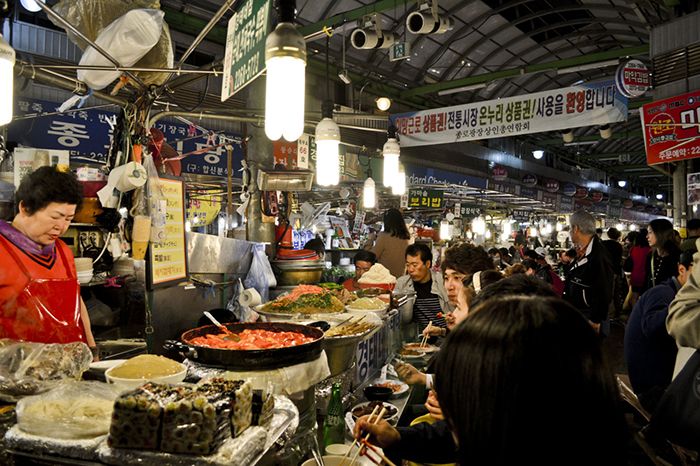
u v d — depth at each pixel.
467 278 2.45
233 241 4.07
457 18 10.19
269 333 2.34
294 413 1.58
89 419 1.28
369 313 3.08
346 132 9.88
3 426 1.41
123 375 1.61
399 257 5.80
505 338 0.65
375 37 7.12
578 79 14.53
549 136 19.55
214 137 6.90
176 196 3.28
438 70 12.41
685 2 8.36
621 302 9.18
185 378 1.82
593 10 10.82
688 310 2.01
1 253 2.08
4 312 2.04
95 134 6.53
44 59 6.68
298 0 8.63
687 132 7.38
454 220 17.11
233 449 1.19
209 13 8.31
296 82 1.92
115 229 2.97
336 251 10.91
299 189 4.98
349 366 2.55
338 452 2.02
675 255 4.82
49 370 1.63
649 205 32.97
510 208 22.25
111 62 2.56
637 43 12.11
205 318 2.91
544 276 7.66
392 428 1.72
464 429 0.65
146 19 2.51
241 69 2.35
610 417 0.63
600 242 4.84
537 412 0.61
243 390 1.32
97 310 3.05
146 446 1.17
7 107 2.13
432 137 8.07
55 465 1.23
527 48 12.25
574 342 0.65
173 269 3.20
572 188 20.62
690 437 1.89
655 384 2.81
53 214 2.17
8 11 2.25
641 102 14.02
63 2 2.76
